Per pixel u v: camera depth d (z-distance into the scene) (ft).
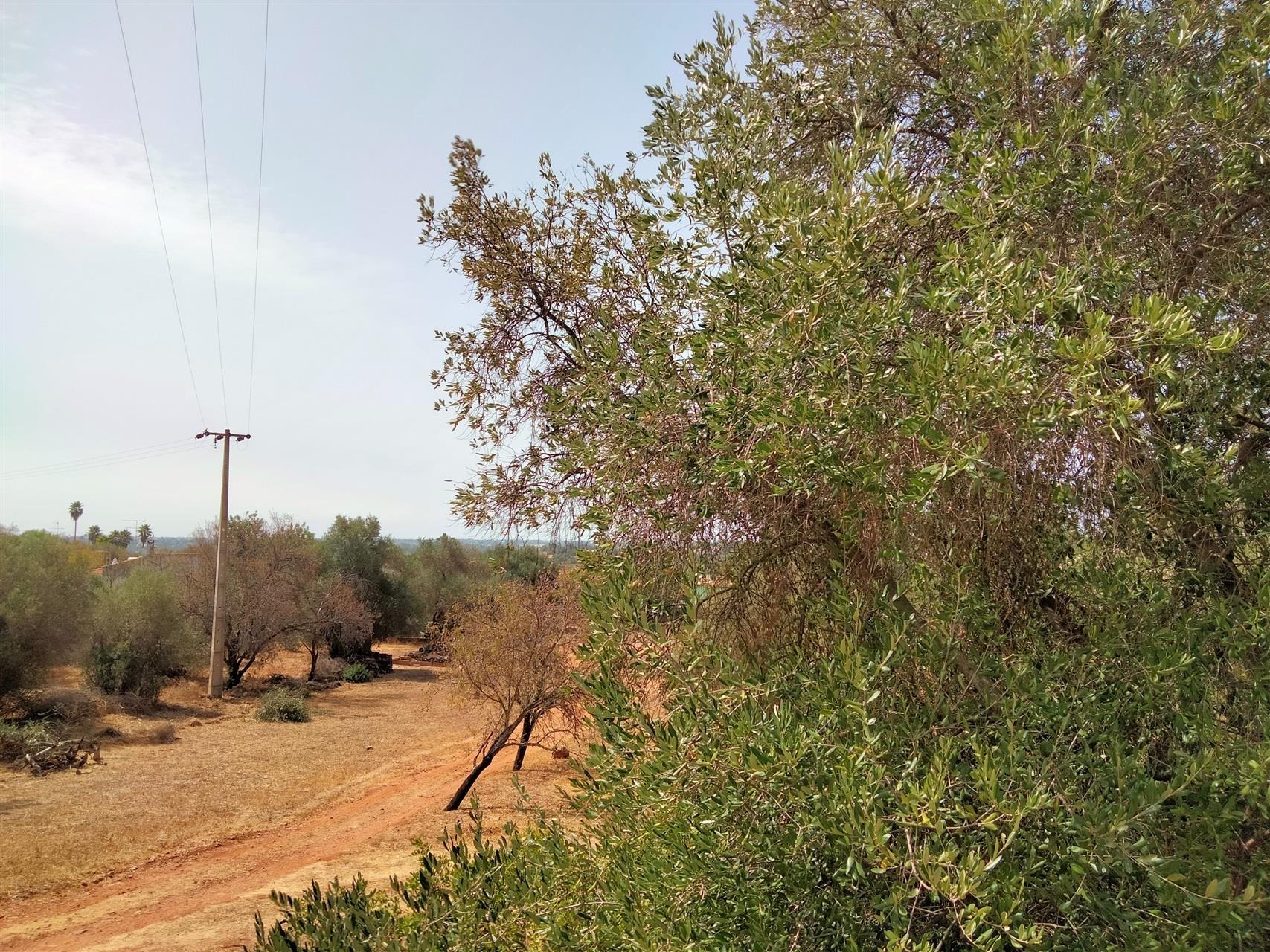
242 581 122.31
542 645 51.19
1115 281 7.84
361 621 140.77
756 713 7.79
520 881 11.18
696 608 8.45
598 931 8.95
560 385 16.89
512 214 17.85
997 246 7.47
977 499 8.33
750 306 8.63
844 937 7.20
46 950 34.01
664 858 7.93
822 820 6.90
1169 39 8.98
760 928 7.19
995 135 9.11
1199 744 7.40
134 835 51.57
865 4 11.22
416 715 100.94
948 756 6.70
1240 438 8.99
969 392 6.84
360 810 57.47
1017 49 8.98
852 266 7.90
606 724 8.24
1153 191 8.52
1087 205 8.41
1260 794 6.75
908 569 8.52
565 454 13.71
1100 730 7.53
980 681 7.90
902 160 11.02
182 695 108.78
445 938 11.34
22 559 83.15
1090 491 8.07
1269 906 6.42
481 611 55.77
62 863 46.09
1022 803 6.27
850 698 7.57
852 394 7.68
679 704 7.97
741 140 10.92
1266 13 8.02
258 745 80.89
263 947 12.46
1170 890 6.28
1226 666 7.79
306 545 143.95
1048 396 7.16
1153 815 6.77
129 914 38.17
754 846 7.29
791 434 7.73
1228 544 8.19
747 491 9.29
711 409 8.60
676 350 10.21
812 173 12.21
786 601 10.03
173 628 99.81
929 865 6.15
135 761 72.33
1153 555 8.33
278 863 45.19
